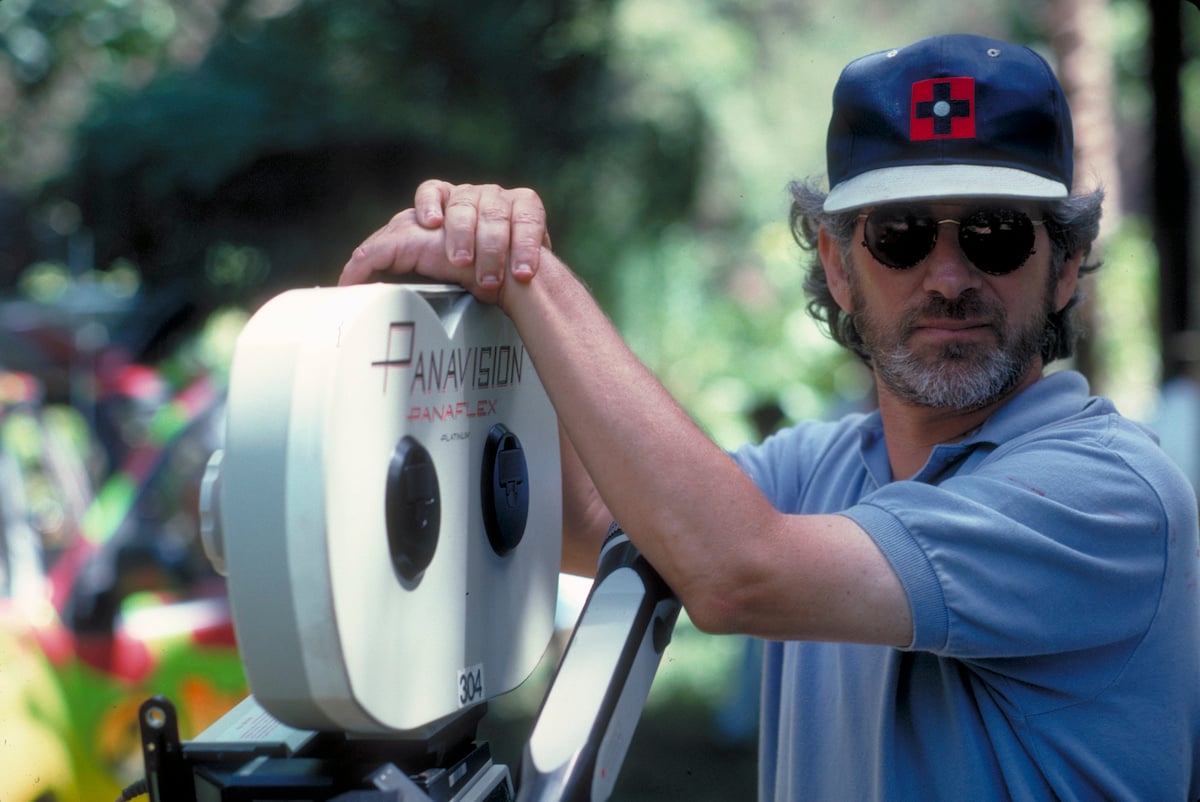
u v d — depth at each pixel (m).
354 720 1.95
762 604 2.32
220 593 8.99
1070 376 2.87
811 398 19.20
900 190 2.70
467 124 11.79
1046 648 2.44
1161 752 2.55
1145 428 2.77
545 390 2.50
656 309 16.09
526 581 2.54
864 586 2.36
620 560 2.47
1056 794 2.55
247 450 1.84
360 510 1.91
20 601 8.02
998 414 2.79
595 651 2.23
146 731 2.13
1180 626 2.60
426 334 2.11
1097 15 11.72
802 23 16.61
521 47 12.10
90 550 8.85
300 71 11.55
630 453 2.30
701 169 13.80
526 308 2.36
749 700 10.51
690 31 13.43
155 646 7.35
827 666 2.91
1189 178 11.16
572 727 2.11
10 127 14.57
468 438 2.28
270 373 1.85
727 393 18.59
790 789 2.93
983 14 18.31
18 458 12.56
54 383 14.98
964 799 2.58
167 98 11.60
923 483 2.55
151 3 14.00
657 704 11.92
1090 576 2.45
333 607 1.84
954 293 2.70
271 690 1.89
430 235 2.37
